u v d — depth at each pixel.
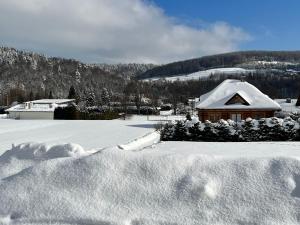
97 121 56.19
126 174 6.54
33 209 6.09
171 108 91.06
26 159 8.09
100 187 6.34
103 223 5.69
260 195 5.90
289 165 6.30
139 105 85.12
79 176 6.58
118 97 108.75
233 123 27.02
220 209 5.80
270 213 5.62
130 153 7.00
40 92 137.00
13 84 143.00
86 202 6.10
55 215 5.91
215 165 6.55
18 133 37.00
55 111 66.56
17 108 69.38
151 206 5.98
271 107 37.72
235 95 38.19
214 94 40.03
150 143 23.64
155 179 6.41
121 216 5.80
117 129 40.50
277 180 6.08
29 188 6.50
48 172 6.76
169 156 6.82
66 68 172.12
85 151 8.23
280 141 26.52
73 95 109.62
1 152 21.17
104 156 6.88
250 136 26.77
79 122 53.97
